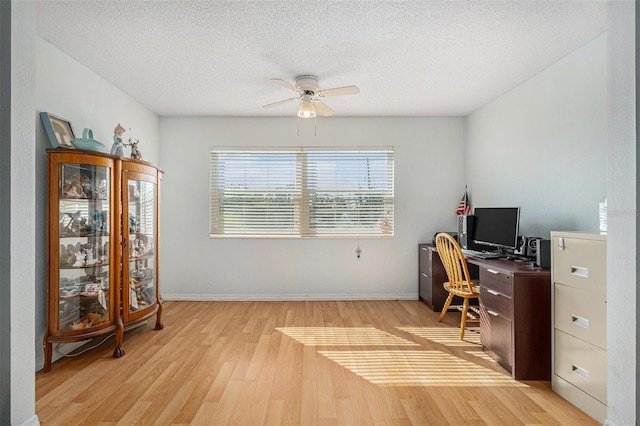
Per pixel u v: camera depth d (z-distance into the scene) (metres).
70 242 2.76
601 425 1.96
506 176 3.89
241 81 3.61
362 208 4.91
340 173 4.91
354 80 3.56
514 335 2.49
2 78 1.74
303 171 4.89
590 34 2.62
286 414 2.05
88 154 2.76
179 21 2.49
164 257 4.83
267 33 2.65
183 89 3.83
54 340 2.61
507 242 3.33
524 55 2.97
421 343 3.19
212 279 4.84
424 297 4.63
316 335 3.40
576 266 2.17
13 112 1.76
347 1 2.25
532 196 3.43
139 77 3.50
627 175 1.73
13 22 1.77
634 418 1.70
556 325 2.34
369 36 2.69
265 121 4.84
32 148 1.89
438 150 4.87
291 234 4.87
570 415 2.07
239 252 4.83
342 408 2.12
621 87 1.76
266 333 3.46
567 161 2.95
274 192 4.89
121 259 3.04
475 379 2.50
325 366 2.70
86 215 2.83
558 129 3.06
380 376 2.54
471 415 2.05
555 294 2.36
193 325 3.73
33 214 1.89
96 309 2.86
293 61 3.13
